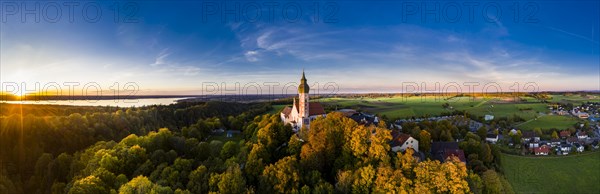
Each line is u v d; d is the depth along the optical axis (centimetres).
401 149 9300
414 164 7031
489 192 7900
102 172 8175
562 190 10325
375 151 7806
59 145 12538
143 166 9031
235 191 6856
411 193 6272
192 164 9069
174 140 11388
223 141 14488
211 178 7444
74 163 10094
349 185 7094
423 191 6122
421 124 13912
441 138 12275
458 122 18638
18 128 12312
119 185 7956
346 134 8712
